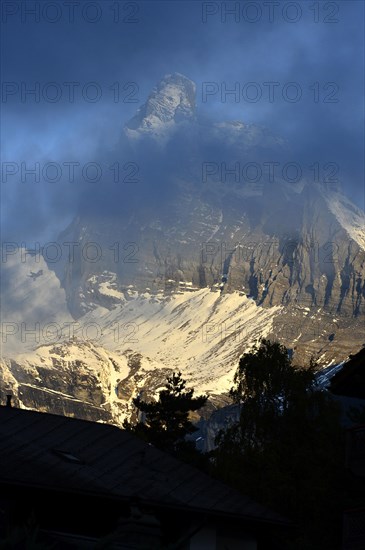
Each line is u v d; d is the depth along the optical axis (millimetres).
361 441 96812
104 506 84250
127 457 92000
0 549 54406
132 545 69312
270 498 141875
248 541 89000
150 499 85438
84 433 94375
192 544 86125
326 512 139125
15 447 89375
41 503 82938
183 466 93250
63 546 80812
